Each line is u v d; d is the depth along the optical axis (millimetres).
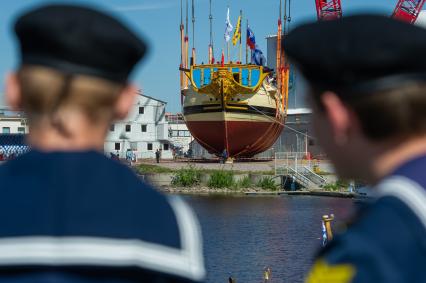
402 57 2973
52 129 3139
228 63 94000
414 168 2980
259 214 60188
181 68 95625
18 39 3082
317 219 56250
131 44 3104
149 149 116562
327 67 3094
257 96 95375
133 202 3080
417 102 3014
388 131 3074
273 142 102562
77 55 3039
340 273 2754
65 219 2955
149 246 3012
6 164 3145
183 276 3035
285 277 34906
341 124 3174
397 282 2678
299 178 82500
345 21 3125
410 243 2750
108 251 2920
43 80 3059
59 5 3082
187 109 98500
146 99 116312
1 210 2971
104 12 3137
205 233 49375
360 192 59375
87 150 3156
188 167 88812
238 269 36875
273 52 126188
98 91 3113
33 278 2848
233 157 100000
